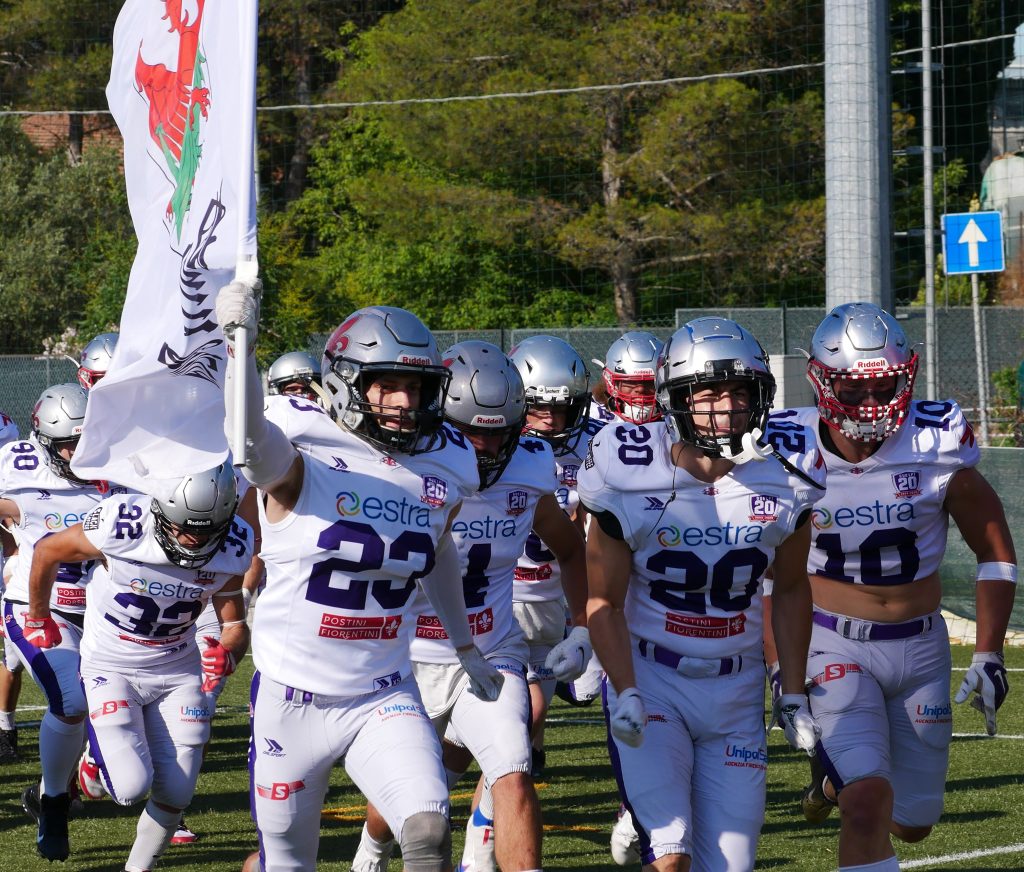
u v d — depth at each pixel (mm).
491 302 96438
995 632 16734
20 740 29141
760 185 86312
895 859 15797
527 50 88625
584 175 91438
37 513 23297
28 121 120875
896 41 88500
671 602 14883
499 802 16172
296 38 113812
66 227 110000
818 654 16859
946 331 57844
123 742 18828
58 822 20281
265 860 14562
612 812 23453
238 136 12852
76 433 22969
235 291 12164
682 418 14453
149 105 14586
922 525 16875
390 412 13656
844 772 16156
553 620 22172
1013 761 26422
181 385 13859
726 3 86188
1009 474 40406
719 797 14703
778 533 14781
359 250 103000
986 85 87938
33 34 117375
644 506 14680
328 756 14062
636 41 85125
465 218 90500
